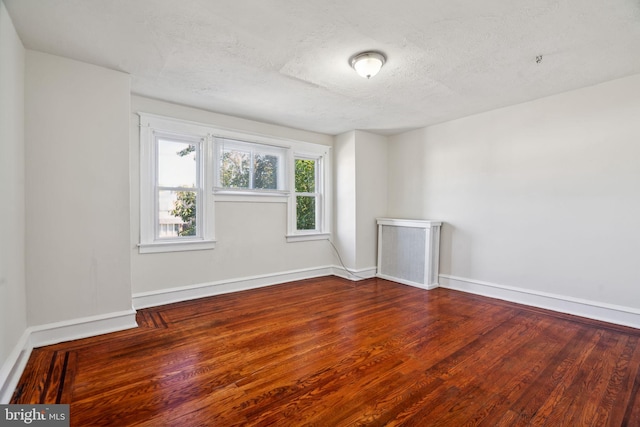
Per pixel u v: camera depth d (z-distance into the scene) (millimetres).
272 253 4301
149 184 3291
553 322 2873
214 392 1770
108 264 2588
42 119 2283
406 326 2789
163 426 1486
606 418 1570
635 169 2715
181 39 2145
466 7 1782
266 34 2080
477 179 3840
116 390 1771
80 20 1915
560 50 2266
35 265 2270
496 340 2488
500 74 2678
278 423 1521
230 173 3918
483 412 1616
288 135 4418
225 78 2773
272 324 2830
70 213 2410
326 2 1749
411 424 1522
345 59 2420
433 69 2582
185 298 3537
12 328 1890
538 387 1841
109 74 2576
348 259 4727
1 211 1716
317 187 4902
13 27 1945
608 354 2244
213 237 3732
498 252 3648
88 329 2492
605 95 2855
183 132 3490
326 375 1964
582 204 3012
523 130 3412
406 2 1746
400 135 4789
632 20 1887
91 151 2492
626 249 2770
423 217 4480
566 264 3123
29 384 1818
